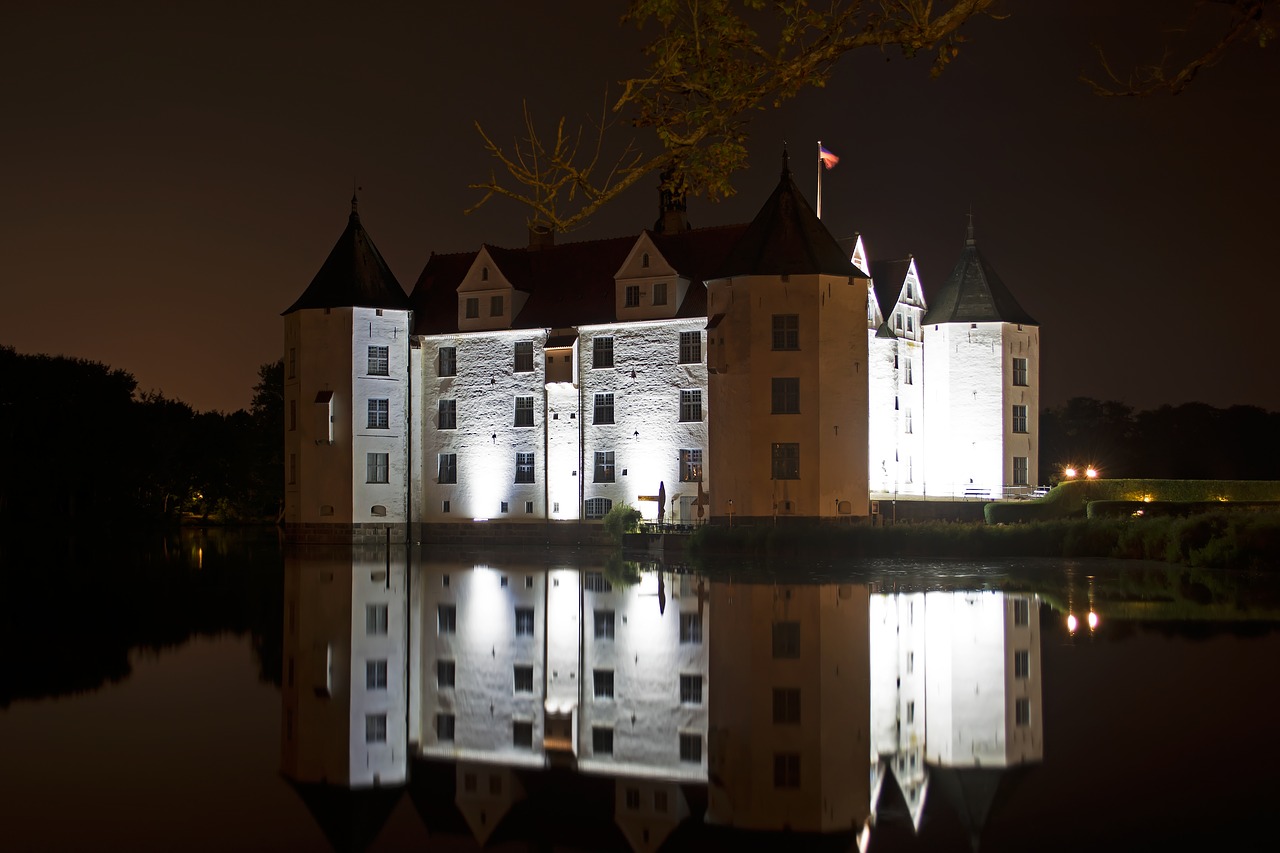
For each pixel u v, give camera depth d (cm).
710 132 1242
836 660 1550
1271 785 894
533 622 2088
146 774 990
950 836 809
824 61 1212
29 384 8881
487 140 1250
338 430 5672
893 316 6162
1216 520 3281
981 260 6544
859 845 797
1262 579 2719
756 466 4838
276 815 878
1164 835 786
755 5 1221
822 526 4253
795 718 1198
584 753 1077
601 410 5481
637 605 2362
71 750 1075
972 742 1064
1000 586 2644
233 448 9875
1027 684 1324
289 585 3020
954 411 6397
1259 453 9731
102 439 9031
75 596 2681
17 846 795
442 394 5872
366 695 1362
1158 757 980
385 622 2119
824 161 5869
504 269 5794
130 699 1332
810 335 4831
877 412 5938
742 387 4878
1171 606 2122
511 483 5694
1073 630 1786
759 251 4925
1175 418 10250
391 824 865
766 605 2291
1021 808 855
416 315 6022
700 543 4412
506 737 1145
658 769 1020
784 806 898
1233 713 1143
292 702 1318
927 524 4316
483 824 866
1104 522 3766
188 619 2177
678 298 5341
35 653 1712
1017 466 6431
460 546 5462
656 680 1441
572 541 5503
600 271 5769
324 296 5725
